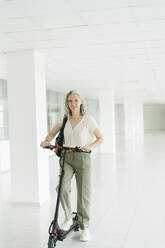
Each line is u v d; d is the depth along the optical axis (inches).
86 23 171.3
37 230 165.9
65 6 145.1
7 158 400.2
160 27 182.7
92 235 154.4
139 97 860.6
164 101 1146.0
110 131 533.0
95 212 193.2
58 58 266.5
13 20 162.2
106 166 395.5
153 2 143.6
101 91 537.0
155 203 209.0
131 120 884.6
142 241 144.6
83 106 148.4
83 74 374.0
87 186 146.3
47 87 552.4
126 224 168.9
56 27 176.4
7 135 424.2
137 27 181.6
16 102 225.3
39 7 144.9
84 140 145.6
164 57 277.7
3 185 303.6
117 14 158.6
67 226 146.6
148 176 312.3
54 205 217.8
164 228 160.7
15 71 225.8
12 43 206.5
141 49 240.8
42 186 225.1
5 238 154.8
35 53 225.3
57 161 479.2
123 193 242.2
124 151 578.2
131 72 364.8
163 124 1515.7
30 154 222.2
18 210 207.8
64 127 145.9
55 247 140.0
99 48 232.8
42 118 231.3
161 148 609.3
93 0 138.3
